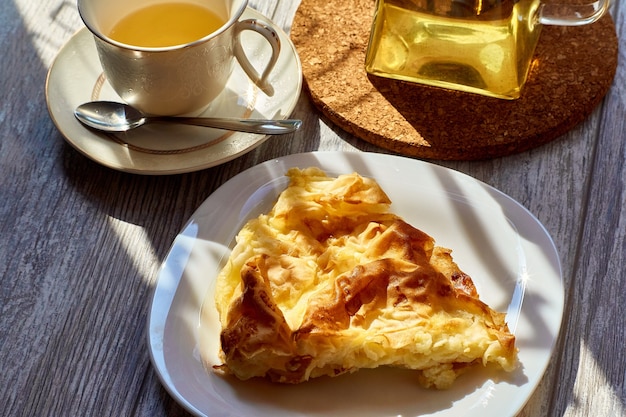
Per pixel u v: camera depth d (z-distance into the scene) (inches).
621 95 27.2
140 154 25.1
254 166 24.6
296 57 27.2
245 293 21.3
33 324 23.0
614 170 25.6
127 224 24.7
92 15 25.1
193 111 26.1
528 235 23.2
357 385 21.3
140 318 23.1
